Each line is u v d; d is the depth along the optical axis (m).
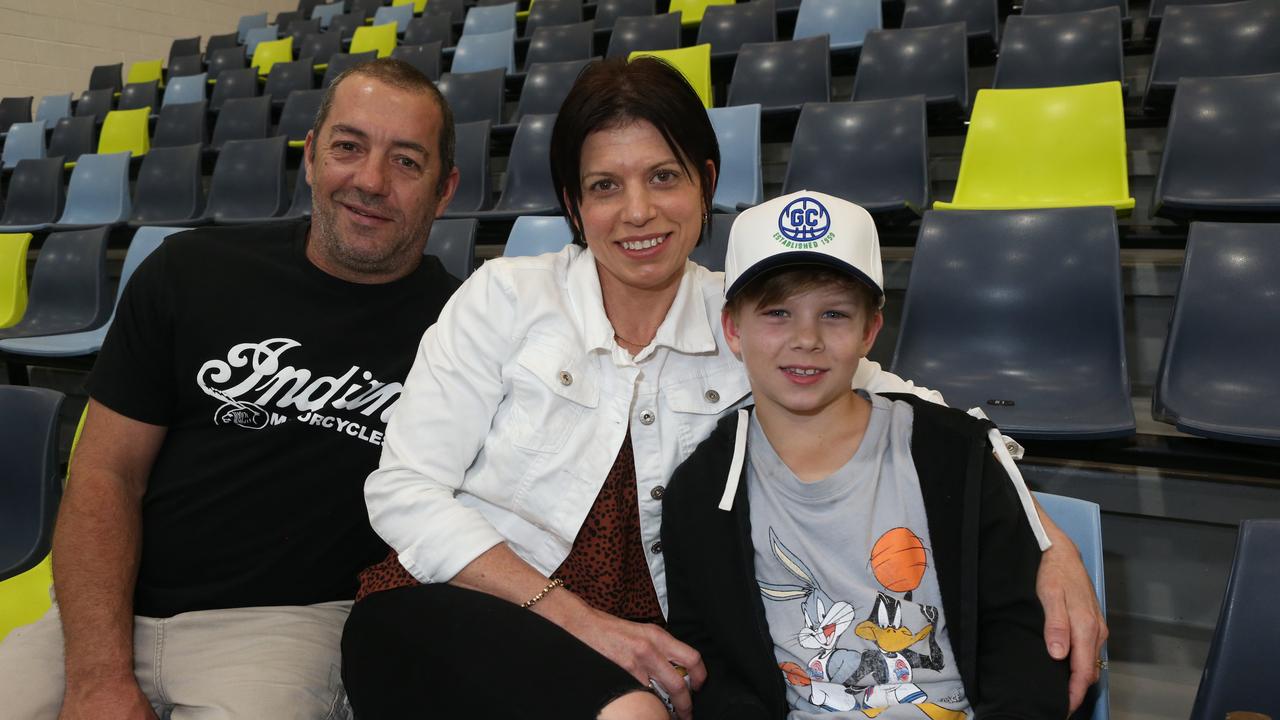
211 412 1.17
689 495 0.96
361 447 1.18
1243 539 0.87
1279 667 0.83
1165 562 1.69
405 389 1.03
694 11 4.99
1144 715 1.49
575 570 0.99
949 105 3.04
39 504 1.49
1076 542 0.95
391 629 0.84
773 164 3.47
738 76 3.73
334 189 1.16
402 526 0.94
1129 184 2.87
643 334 1.04
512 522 1.00
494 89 4.16
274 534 1.15
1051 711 0.77
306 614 1.14
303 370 1.17
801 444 0.94
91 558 1.08
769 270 0.89
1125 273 2.17
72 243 3.21
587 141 0.94
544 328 1.00
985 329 1.96
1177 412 1.59
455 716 0.73
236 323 1.17
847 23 4.06
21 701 1.04
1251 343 1.72
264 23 7.62
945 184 3.27
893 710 0.84
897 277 2.44
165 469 1.18
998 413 1.68
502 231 3.14
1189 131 2.49
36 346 2.79
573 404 0.99
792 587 0.92
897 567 0.89
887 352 2.49
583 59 4.51
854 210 0.92
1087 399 1.75
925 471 0.91
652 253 0.95
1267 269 1.75
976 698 0.84
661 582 1.00
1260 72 2.96
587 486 0.98
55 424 1.51
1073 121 2.64
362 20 6.53
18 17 6.52
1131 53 3.52
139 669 1.10
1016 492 0.90
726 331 0.99
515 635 0.78
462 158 3.49
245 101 4.86
